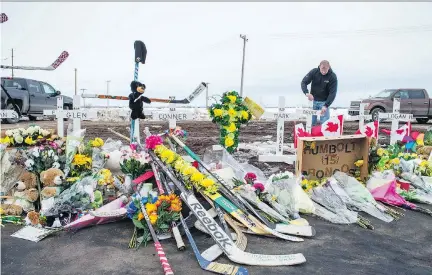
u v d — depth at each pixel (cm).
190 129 1482
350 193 460
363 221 399
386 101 1841
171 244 332
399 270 292
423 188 511
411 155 597
